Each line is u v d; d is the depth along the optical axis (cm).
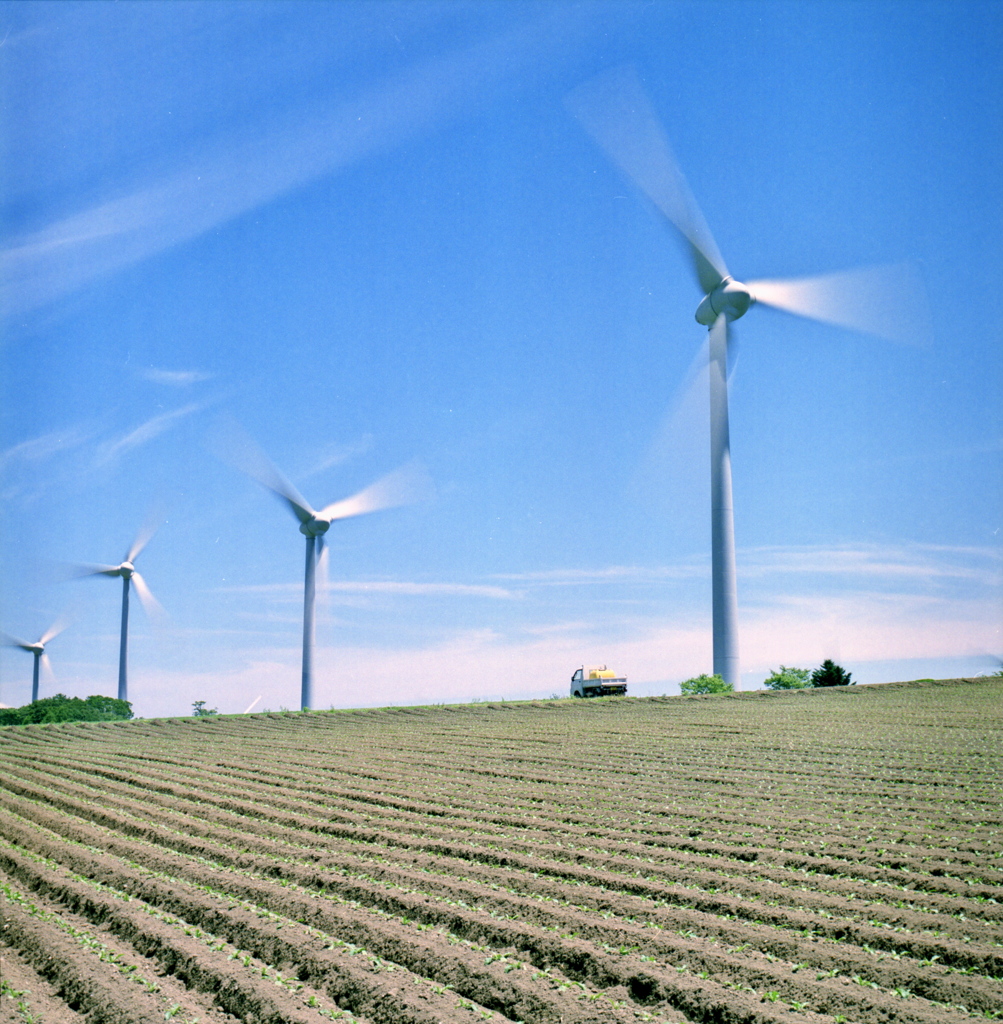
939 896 1280
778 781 2192
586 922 1217
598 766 2559
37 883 1569
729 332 4709
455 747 3098
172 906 1388
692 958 1092
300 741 3512
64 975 1142
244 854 1673
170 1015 1021
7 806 2300
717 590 4756
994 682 4241
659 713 3828
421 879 1454
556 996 1020
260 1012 1020
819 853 1522
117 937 1288
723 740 2920
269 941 1212
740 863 1491
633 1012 980
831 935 1158
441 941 1193
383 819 1941
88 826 1984
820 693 4225
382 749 3141
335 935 1240
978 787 2000
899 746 2594
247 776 2620
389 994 1036
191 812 2095
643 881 1399
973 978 1009
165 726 4278
